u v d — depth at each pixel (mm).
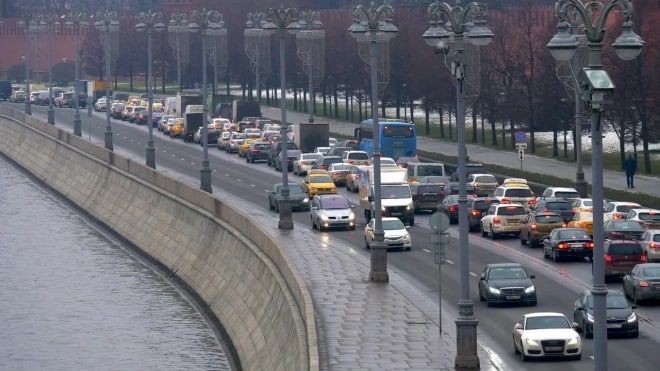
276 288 166750
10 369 170250
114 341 184250
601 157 84438
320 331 140375
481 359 127438
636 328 136625
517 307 155125
